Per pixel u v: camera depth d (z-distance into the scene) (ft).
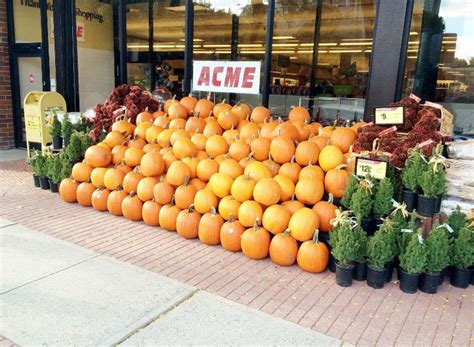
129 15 29.12
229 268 11.40
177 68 28.35
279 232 11.78
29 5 26.21
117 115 18.22
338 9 25.26
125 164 15.53
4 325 8.52
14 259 11.50
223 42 27.53
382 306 9.59
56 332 8.34
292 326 8.70
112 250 12.30
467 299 10.02
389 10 14.65
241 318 8.97
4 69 27.09
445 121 12.80
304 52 26.40
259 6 25.91
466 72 18.29
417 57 18.07
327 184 12.37
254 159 13.91
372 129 12.87
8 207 15.79
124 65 24.40
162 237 13.44
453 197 11.59
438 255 9.98
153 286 10.26
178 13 27.63
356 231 10.58
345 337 8.36
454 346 8.14
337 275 10.57
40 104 23.56
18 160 24.52
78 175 16.06
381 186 11.02
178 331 8.46
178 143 14.67
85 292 9.87
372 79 15.33
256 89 17.93
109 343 8.03
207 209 12.99
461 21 17.98
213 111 16.88
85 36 27.48
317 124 15.39
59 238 13.05
